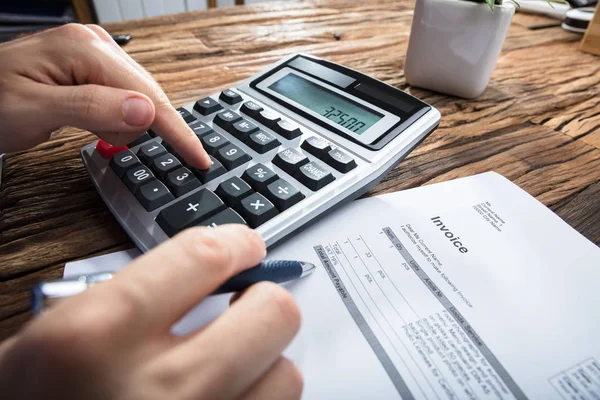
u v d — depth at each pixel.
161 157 0.29
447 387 0.19
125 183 0.28
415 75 0.46
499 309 0.22
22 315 0.21
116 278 0.14
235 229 0.19
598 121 0.42
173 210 0.25
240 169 0.29
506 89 0.48
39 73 0.28
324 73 0.39
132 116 0.26
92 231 0.26
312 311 0.22
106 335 0.13
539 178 0.33
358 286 0.23
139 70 0.30
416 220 0.28
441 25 0.41
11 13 0.97
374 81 0.37
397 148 0.31
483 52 0.41
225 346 0.15
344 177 0.28
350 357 0.20
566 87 0.49
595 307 0.22
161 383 0.13
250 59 0.52
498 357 0.20
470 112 0.43
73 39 0.29
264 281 0.19
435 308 0.22
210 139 0.31
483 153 0.37
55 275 0.23
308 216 0.26
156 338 0.14
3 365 0.13
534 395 0.18
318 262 0.25
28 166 0.32
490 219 0.28
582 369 0.19
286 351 0.20
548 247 0.26
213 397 0.14
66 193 0.29
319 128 0.33
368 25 0.65
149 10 1.14
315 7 0.71
